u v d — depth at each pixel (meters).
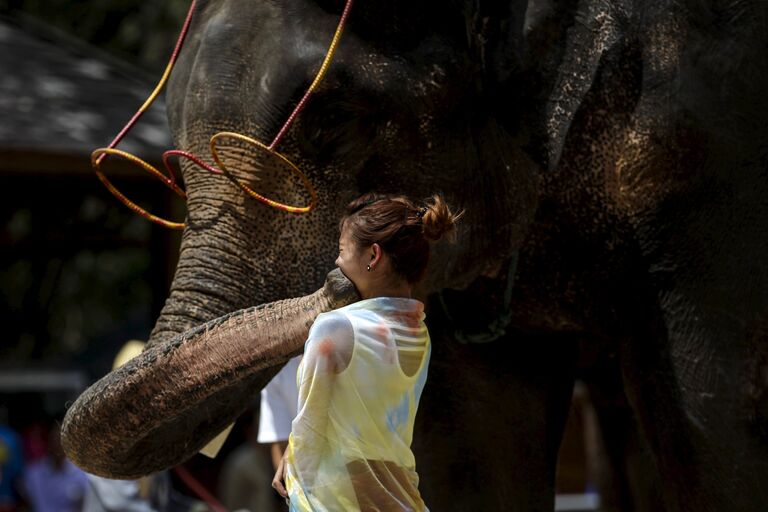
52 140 17.11
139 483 13.45
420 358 6.70
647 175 8.84
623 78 8.81
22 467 25.09
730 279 8.88
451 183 8.37
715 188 8.87
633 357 9.21
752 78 8.91
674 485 9.16
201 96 8.00
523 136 8.67
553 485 10.10
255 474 15.43
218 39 8.06
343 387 6.46
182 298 7.84
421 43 8.22
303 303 7.20
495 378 9.71
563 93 8.73
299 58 7.97
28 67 19.25
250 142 7.74
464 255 8.57
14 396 34.00
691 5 8.88
